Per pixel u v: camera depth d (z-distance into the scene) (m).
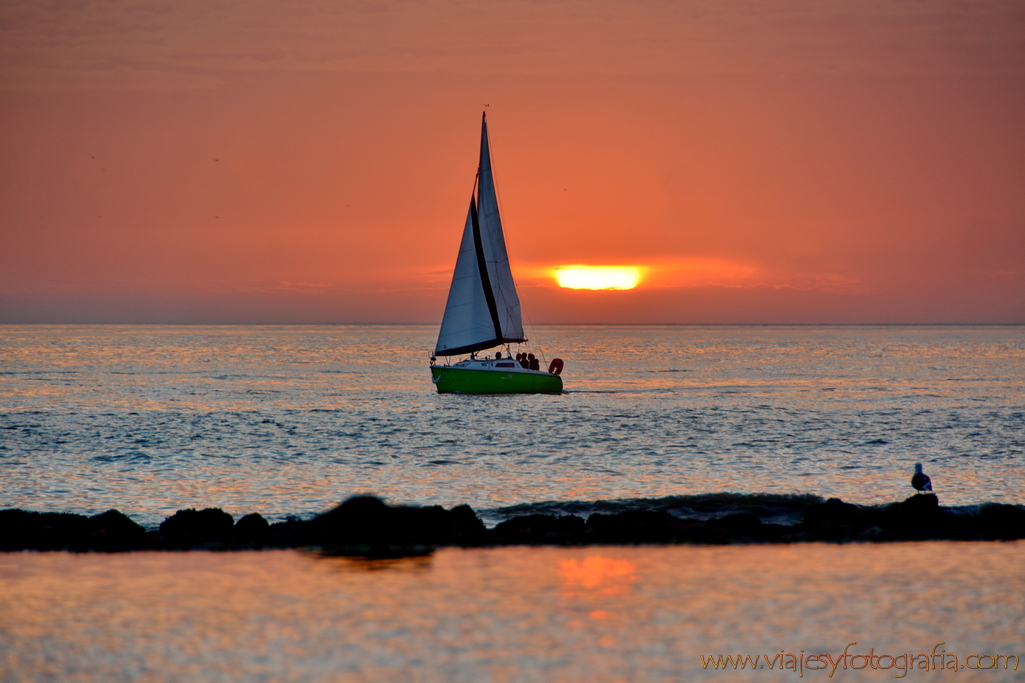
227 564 71.62
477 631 55.75
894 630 56.47
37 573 68.81
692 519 84.88
